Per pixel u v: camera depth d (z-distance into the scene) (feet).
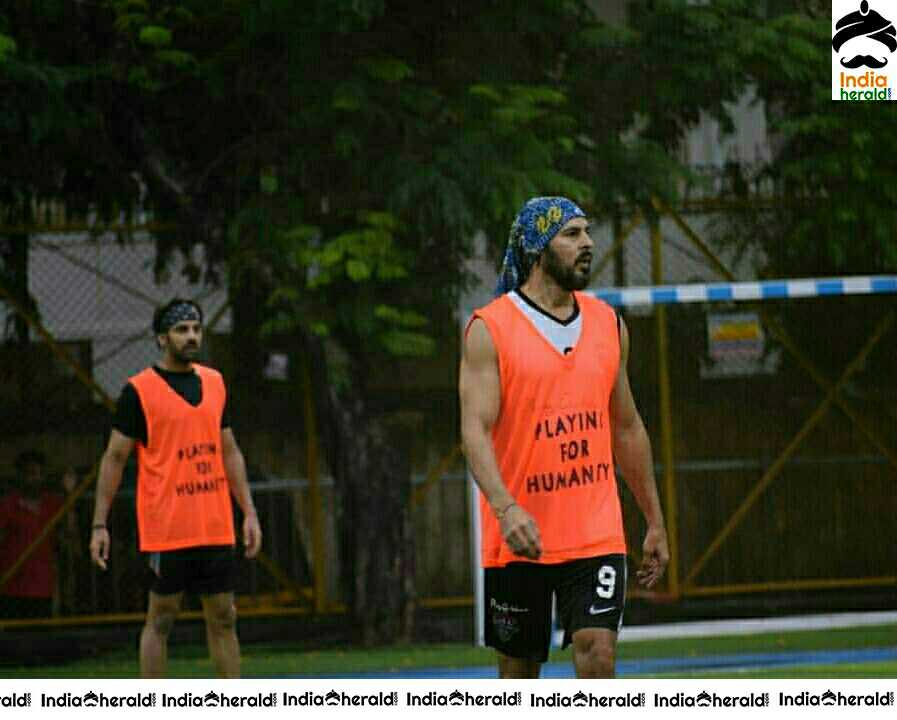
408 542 112.27
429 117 102.27
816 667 87.92
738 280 123.03
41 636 117.91
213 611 74.59
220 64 105.09
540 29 104.47
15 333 119.44
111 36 105.60
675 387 120.98
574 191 102.42
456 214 99.35
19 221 118.21
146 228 118.73
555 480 50.14
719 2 106.11
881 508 120.88
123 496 119.85
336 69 100.94
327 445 112.68
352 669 94.38
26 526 118.83
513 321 50.34
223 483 74.64
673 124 112.88
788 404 121.39
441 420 123.13
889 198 111.65
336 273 101.24
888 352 122.52
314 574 122.31
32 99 101.09
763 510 119.85
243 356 120.78
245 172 107.14
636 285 123.65
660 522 52.95
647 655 96.63
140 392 73.67
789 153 116.06
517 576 50.52
